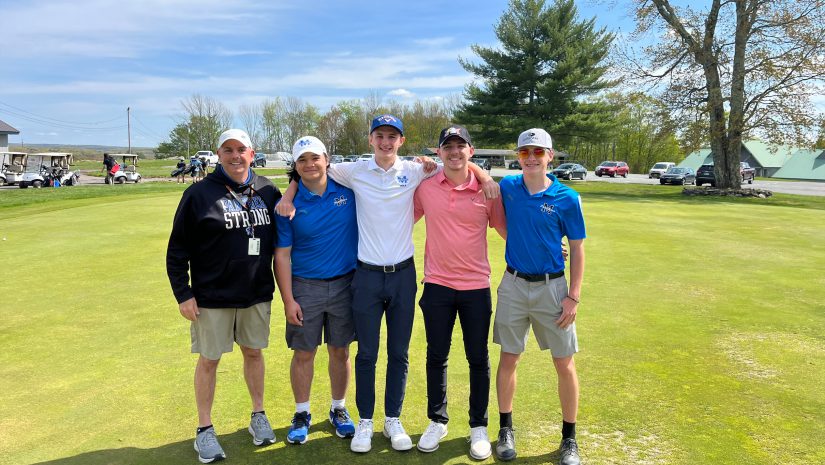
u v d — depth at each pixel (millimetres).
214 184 2979
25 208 13992
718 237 10555
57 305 5625
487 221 3246
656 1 24625
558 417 3363
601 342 4629
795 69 22141
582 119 34688
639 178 45719
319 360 4320
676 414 3377
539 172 2930
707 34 24188
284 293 3148
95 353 4344
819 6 21672
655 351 4426
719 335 4809
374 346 3152
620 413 3391
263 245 3068
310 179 3057
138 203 15242
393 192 3092
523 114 36188
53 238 9516
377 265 3088
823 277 7090
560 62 33969
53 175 26922
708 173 29438
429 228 3086
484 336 3111
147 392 3674
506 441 2977
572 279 2988
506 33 34938
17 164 28641
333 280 3156
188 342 4590
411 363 4234
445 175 3035
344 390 3320
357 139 73812
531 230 2965
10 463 2832
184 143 83500
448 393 3719
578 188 29812
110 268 7297
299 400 3184
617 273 7289
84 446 3006
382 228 3086
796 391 3689
